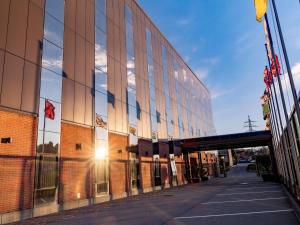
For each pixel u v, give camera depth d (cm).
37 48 1634
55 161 1638
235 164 12756
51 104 1672
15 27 1502
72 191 1741
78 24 2078
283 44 960
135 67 3034
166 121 3759
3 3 1449
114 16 2716
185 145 4075
